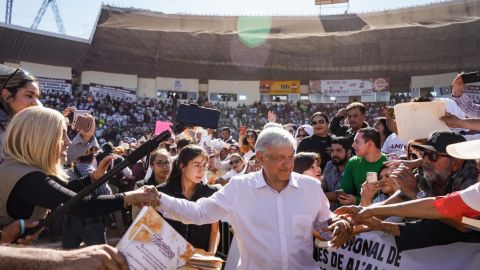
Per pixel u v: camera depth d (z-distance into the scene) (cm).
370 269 286
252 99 4162
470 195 212
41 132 224
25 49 3288
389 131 643
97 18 3553
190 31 3741
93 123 560
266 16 4041
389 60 3769
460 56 3541
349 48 3750
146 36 3678
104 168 281
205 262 230
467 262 254
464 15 3525
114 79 3875
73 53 3475
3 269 134
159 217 209
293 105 4053
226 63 3994
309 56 3881
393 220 302
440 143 258
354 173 439
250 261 264
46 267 139
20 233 204
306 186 267
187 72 4062
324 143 575
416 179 304
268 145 256
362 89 3928
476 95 438
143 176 814
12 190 216
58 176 248
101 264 148
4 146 226
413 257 270
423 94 3806
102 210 228
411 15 3731
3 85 290
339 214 267
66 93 3469
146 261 204
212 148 966
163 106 3856
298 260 257
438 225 252
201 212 268
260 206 261
